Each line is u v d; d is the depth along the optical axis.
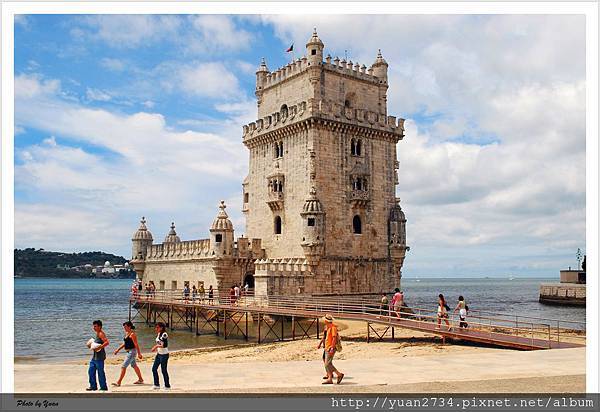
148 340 55.59
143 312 82.81
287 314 48.44
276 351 40.72
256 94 72.44
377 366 25.94
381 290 64.50
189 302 61.94
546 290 121.62
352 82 66.06
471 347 34.94
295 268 58.06
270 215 66.50
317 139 61.12
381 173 66.31
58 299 156.12
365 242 63.72
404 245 66.06
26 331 66.50
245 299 57.28
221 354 41.09
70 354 47.03
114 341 55.88
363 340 42.34
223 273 64.56
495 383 20.91
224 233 64.44
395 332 46.56
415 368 25.11
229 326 60.38
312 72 62.41
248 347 44.81
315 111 60.53
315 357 36.72
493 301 147.00
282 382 22.47
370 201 64.50
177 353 43.16
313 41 62.59
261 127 68.44
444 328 38.59
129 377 24.64
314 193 59.69
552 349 30.88
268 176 65.88
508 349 33.03
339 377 21.73
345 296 61.09
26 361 42.00
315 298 57.84
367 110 65.81
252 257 66.12
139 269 85.25
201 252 68.94
